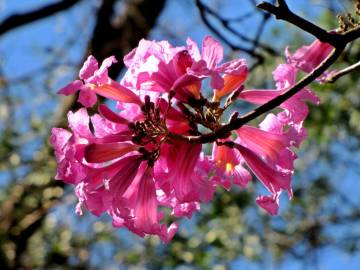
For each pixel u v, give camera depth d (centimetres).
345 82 213
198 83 88
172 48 88
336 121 224
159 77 88
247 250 237
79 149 88
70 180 88
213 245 233
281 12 88
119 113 90
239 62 87
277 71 92
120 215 87
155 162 90
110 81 88
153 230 90
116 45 244
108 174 88
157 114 87
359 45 146
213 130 88
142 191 89
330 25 182
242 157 92
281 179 90
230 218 240
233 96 89
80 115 88
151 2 247
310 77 87
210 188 89
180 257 234
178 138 87
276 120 92
